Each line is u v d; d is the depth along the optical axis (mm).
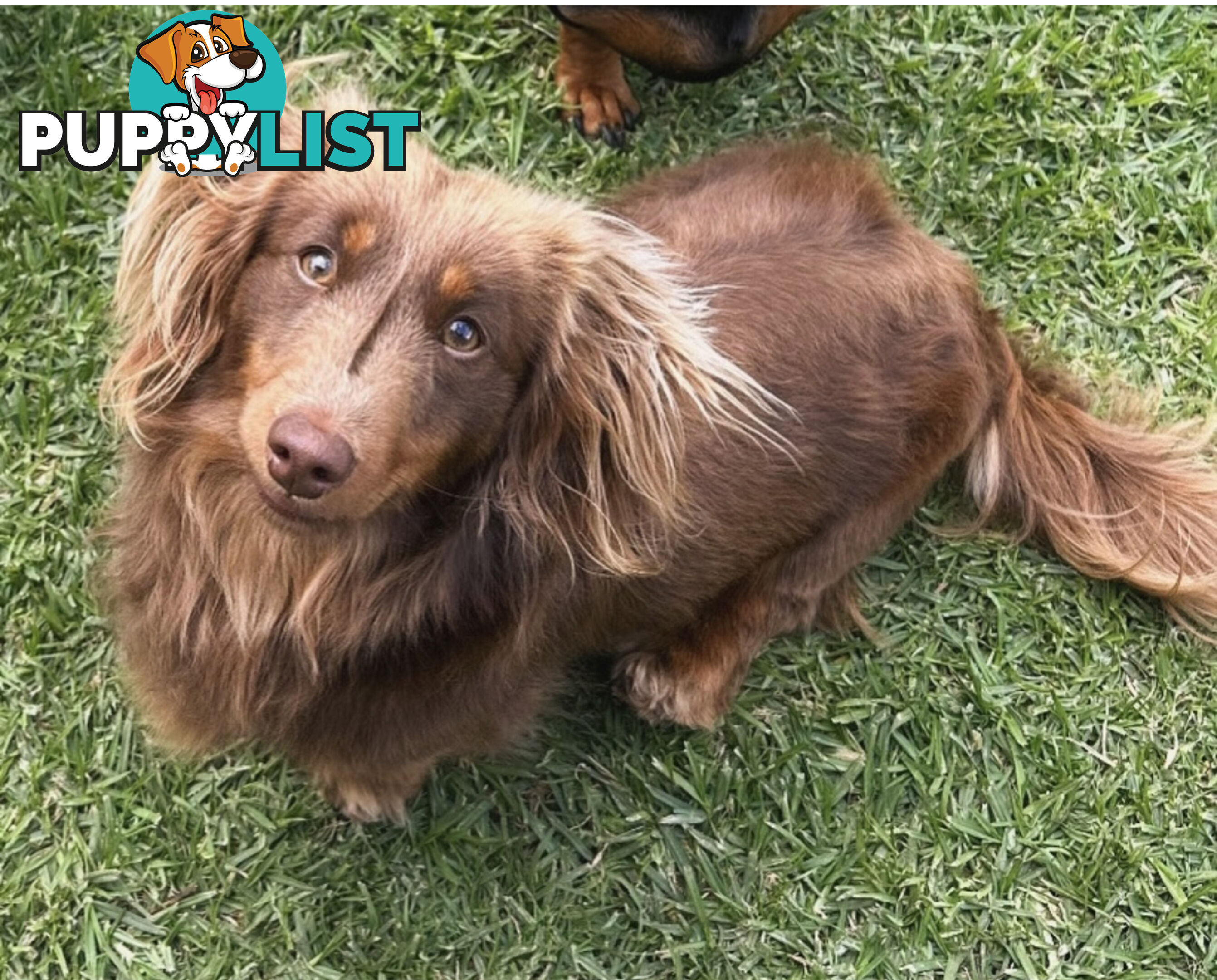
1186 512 1223
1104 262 1289
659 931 1136
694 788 1161
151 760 1130
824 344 1092
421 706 1021
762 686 1188
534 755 1163
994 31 1326
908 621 1211
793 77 1304
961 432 1155
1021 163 1306
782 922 1145
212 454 959
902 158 1297
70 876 1108
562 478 973
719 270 1084
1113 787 1188
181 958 1106
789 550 1146
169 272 946
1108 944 1163
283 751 1074
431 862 1133
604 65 1261
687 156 1280
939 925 1152
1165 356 1278
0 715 1129
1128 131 1315
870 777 1174
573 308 953
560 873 1142
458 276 916
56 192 1217
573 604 1053
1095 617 1226
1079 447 1221
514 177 1229
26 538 1159
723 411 1008
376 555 969
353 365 902
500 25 1289
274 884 1121
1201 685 1217
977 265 1282
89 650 1145
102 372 1192
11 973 1092
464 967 1121
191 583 995
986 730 1193
